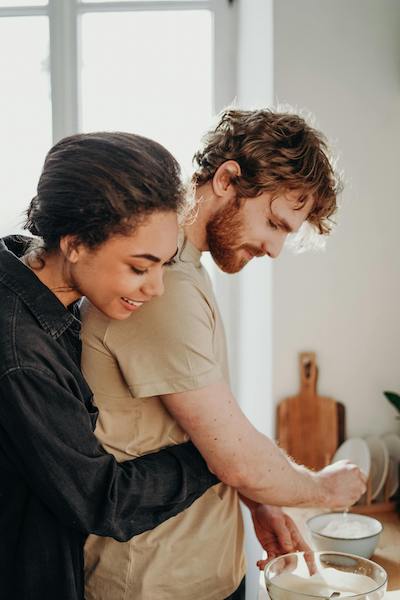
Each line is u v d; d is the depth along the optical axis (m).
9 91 2.70
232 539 1.26
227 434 1.12
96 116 2.71
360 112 2.00
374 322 2.03
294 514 1.79
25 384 1.00
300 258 2.02
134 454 1.18
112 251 0.98
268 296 2.06
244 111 1.24
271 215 1.21
